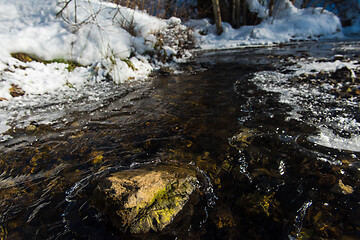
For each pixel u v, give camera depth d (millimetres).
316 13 11430
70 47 3951
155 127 2367
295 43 9500
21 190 1494
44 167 1739
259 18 11508
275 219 1222
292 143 1925
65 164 1769
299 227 1163
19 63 3395
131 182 1248
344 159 1668
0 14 3768
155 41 5480
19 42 3488
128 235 1095
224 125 2344
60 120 2535
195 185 1408
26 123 2445
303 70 4227
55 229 1188
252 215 1257
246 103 2871
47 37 3799
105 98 3238
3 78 3082
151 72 4859
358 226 1137
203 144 2010
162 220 1142
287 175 1558
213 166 1687
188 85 3826
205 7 11938
